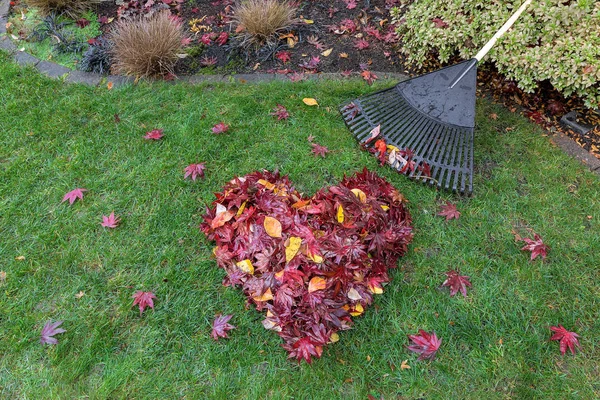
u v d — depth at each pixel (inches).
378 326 74.4
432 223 87.7
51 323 73.1
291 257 71.4
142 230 85.7
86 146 99.2
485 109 107.4
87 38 125.8
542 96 109.5
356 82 112.3
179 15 133.2
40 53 121.3
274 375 68.9
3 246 82.9
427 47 110.8
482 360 70.9
